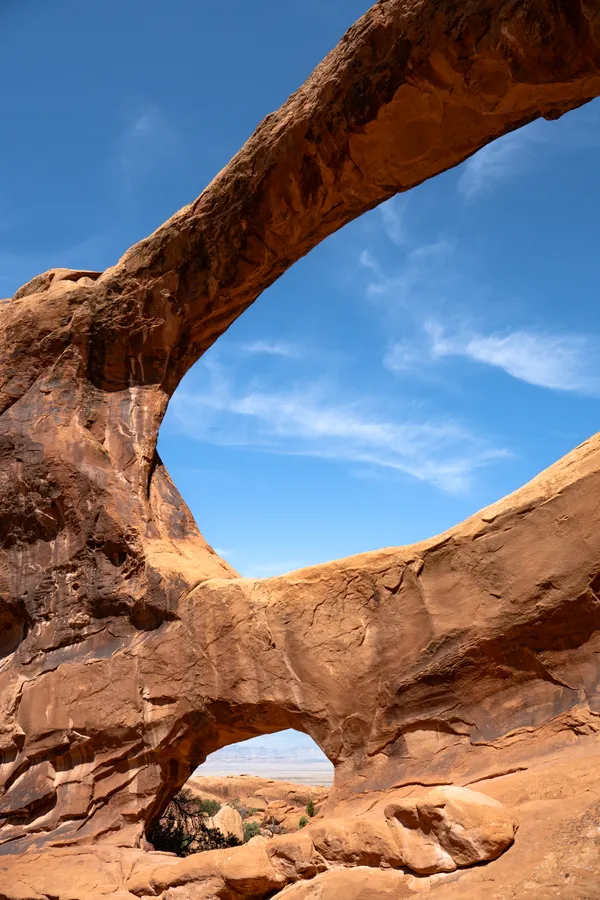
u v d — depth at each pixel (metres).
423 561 7.83
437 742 7.39
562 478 7.03
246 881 7.03
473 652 7.22
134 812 9.62
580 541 6.70
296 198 10.01
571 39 6.94
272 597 9.05
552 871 5.04
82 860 9.16
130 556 10.90
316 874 6.67
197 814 17.28
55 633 11.12
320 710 8.22
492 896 5.09
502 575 7.16
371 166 9.27
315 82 8.96
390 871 6.04
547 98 7.68
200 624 9.58
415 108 8.42
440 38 7.67
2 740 10.81
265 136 9.70
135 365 12.43
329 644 8.36
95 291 12.20
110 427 12.17
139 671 9.98
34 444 11.99
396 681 7.71
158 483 12.37
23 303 13.06
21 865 9.38
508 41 7.23
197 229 10.97
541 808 5.73
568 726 6.51
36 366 12.69
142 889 8.05
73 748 10.19
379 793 7.47
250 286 11.48
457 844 5.61
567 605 6.67
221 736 9.46
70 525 11.52
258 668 8.85
